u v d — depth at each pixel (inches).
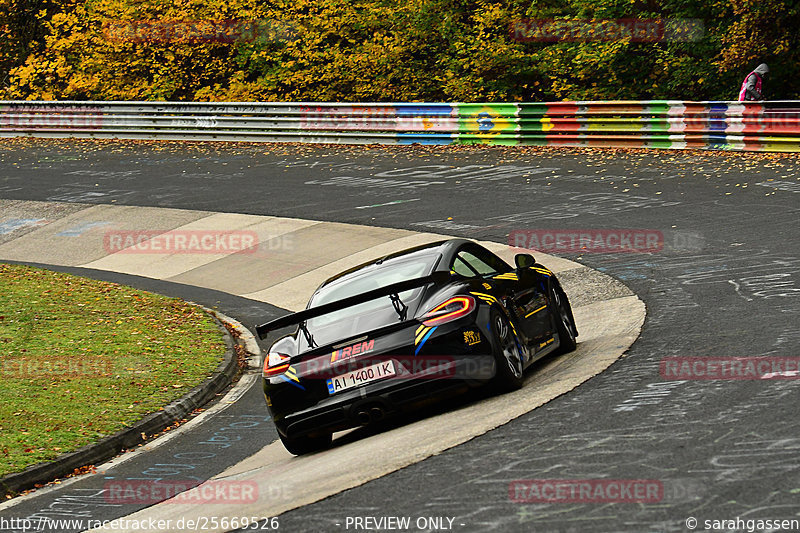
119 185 3587.6
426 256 1234.6
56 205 3376.0
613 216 2434.8
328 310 1109.1
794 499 685.9
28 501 1156.5
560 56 4500.5
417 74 4906.5
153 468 1259.2
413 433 1075.3
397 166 3417.8
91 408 1513.3
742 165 2829.7
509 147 3572.8
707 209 2368.4
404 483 852.0
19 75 5497.1
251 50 5206.7
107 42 5177.2
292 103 4097.0
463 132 3700.8
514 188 2891.2
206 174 3629.4
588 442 887.1
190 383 1663.4
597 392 1078.4
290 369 1138.7
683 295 1672.0
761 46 3848.4
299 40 5054.1
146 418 1465.3
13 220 3255.4
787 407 917.2
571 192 2755.9
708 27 4249.5
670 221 2305.6
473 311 1132.5
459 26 4854.8
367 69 4926.2
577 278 1985.7
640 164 3024.1
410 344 1106.7
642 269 1946.4
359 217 2770.7
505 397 1146.0
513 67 4613.7
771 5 3831.2
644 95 4443.9
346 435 1283.2
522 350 1229.7
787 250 1883.6
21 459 1278.3
